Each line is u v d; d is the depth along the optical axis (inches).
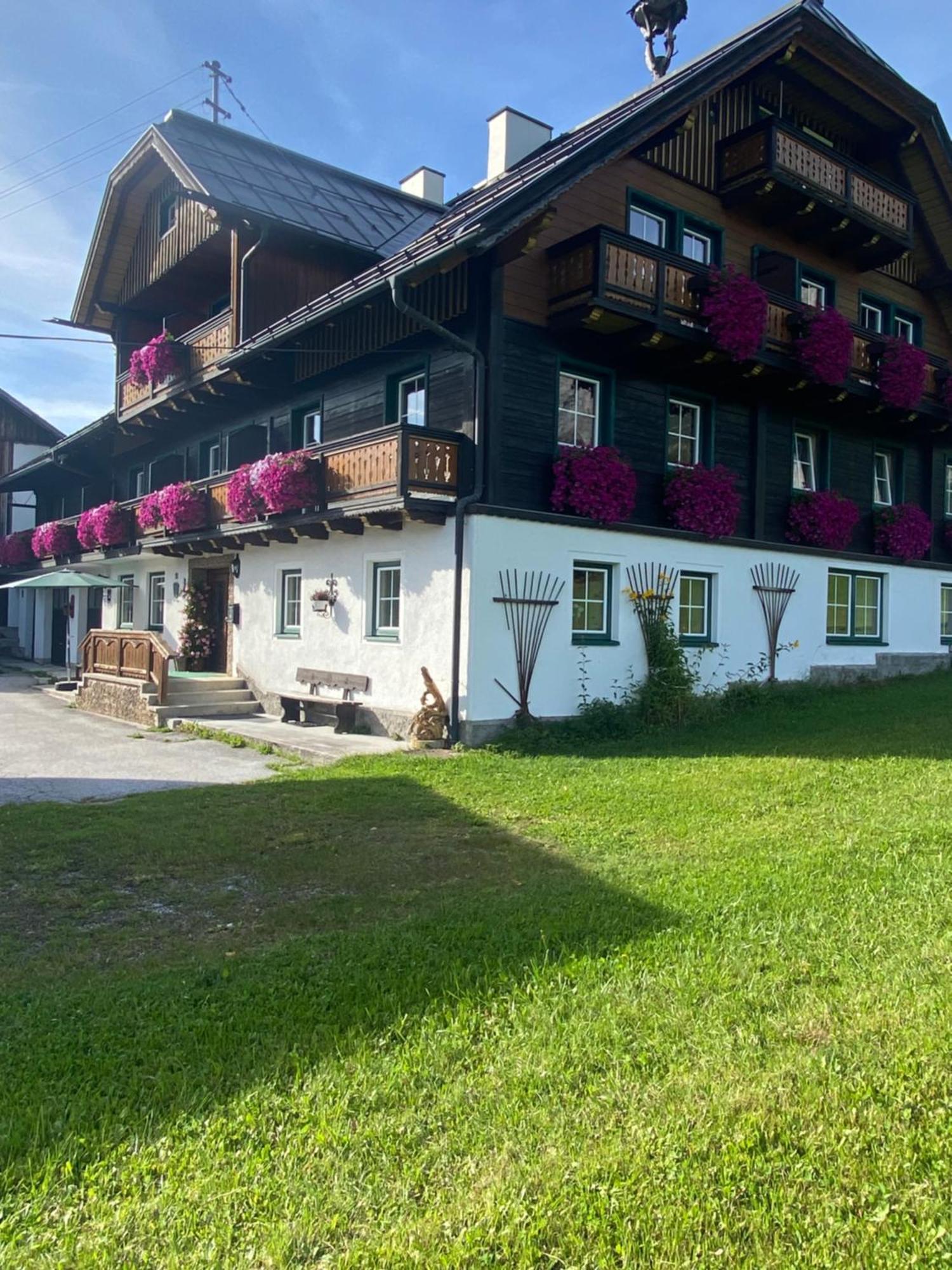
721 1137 118.6
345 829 301.0
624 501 510.6
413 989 166.7
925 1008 150.9
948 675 724.0
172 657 605.0
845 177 607.8
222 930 210.2
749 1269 97.3
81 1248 101.4
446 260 431.2
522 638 478.0
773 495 639.8
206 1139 121.0
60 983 179.3
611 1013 152.8
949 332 789.2
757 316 514.0
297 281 650.8
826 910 201.3
